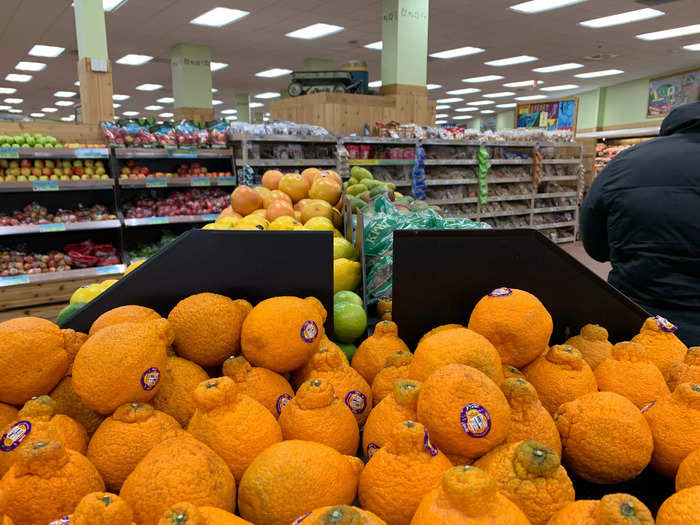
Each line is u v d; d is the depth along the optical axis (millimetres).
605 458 708
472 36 10266
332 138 5598
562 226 9016
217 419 696
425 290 1084
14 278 4199
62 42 10406
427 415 669
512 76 14797
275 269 1029
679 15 8828
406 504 600
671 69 13828
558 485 584
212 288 1016
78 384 718
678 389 748
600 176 1736
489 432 640
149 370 743
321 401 744
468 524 494
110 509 502
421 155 6422
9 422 755
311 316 903
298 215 1814
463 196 7480
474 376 669
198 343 869
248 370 856
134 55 12031
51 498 577
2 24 9195
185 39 10547
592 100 17062
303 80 6676
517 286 1067
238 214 1885
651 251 1542
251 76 14828
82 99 5766
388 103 6871
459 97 18969
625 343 887
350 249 1531
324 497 620
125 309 906
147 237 5199
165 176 4824
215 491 599
